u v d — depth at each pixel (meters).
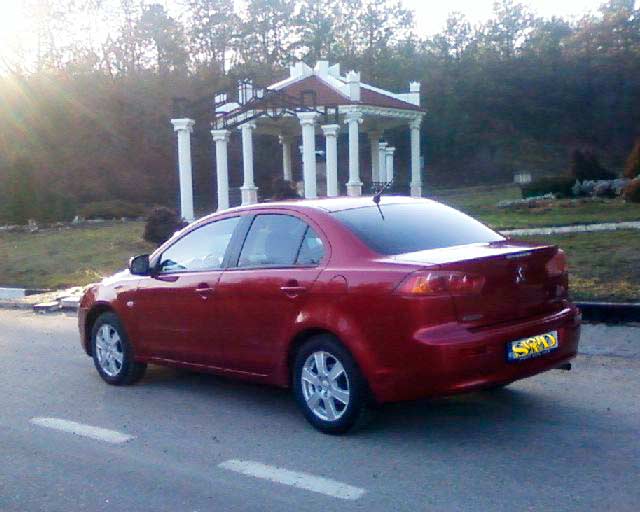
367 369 6.59
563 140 66.06
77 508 5.79
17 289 18.81
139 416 7.98
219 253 8.02
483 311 6.46
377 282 6.52
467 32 74.12
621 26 68.75
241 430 7.37
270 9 68.75
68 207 34.81
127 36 59.88
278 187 25.12
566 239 16.33
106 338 9.24
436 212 7.76
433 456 6.39
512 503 5.43
